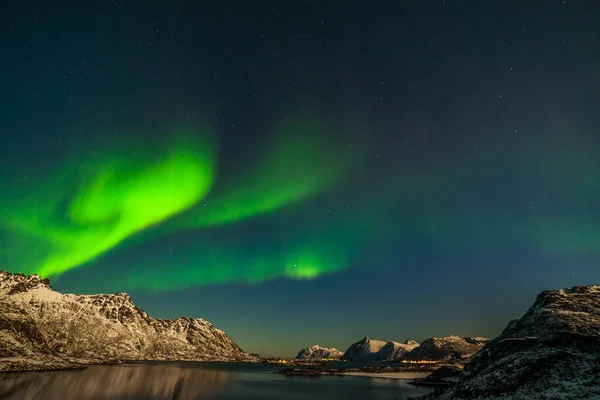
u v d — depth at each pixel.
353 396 85.06
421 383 114.50
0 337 199.00
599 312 67.94
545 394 40.09
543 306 81.94
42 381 98.69
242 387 107.00
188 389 97.31
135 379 118.69
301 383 122.50
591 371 42.16
